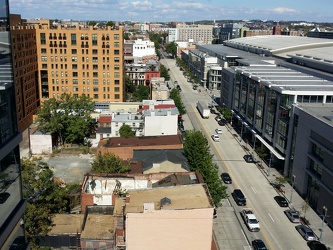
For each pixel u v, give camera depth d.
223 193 69.69
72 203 70.50
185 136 99.56
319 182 71.44
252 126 117.44
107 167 74.81
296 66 147.38
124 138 98.00
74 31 137.12
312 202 76.06
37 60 138.75
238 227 66.94
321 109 81.19
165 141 94.06
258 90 110.94
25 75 125.69
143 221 46.31
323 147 70.31
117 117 113.25
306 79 112.00
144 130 107.88
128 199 50.16
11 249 20.27
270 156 100.31
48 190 58.72
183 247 48.00
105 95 144.38
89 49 139.00
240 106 132.50
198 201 48.91
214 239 60.56
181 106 142.38
